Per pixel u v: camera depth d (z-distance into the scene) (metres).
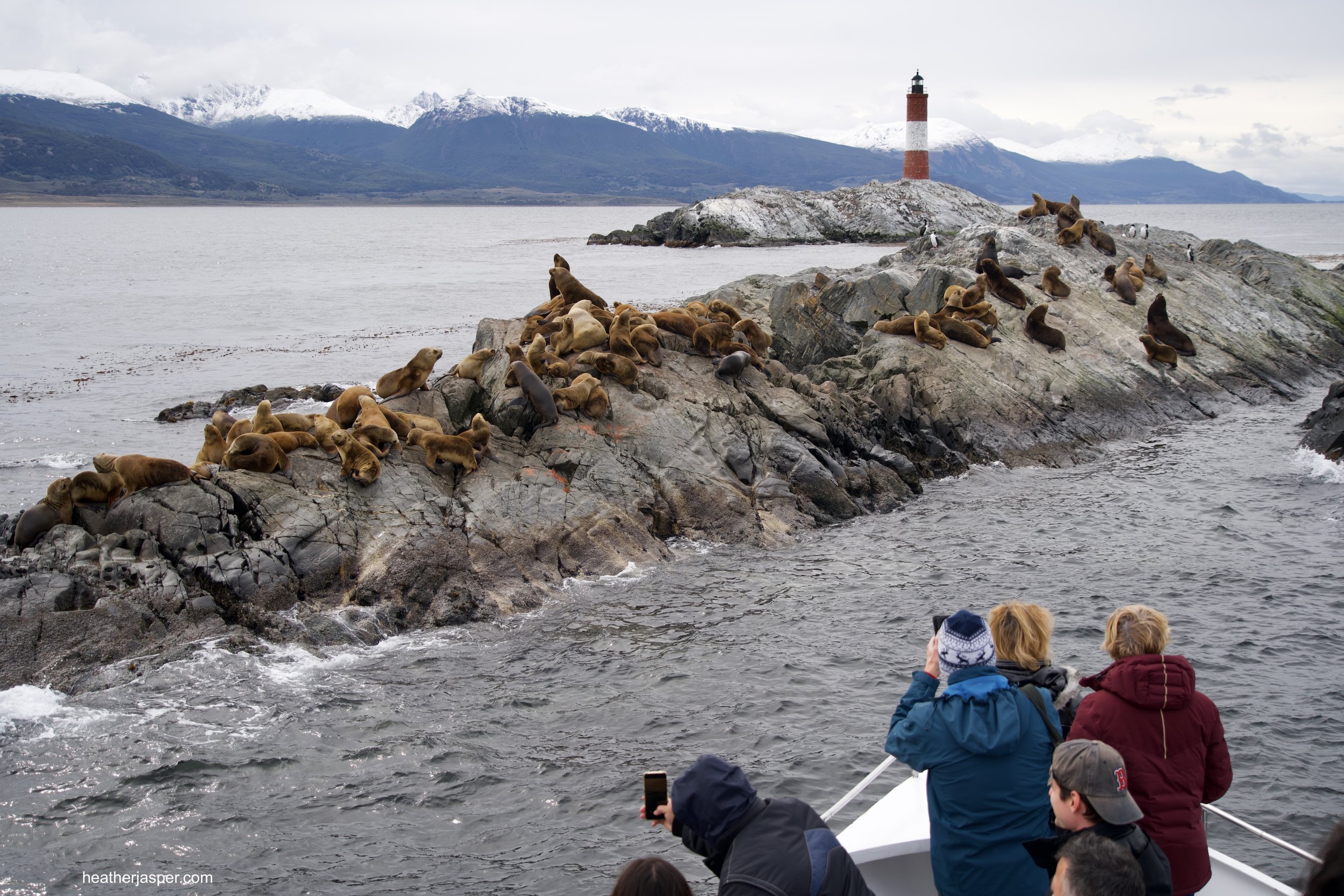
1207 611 13.86
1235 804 9.31
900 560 16.39
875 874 5.64
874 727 10.81
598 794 9.64
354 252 112.50
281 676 11.95
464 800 9.58
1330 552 16.22
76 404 29.95
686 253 95.25
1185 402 27.11
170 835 8.98
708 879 8.38
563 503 16.14
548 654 12.78
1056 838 4.19
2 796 9.49
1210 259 39.91
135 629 12.16
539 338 18.78
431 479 15.96
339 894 8.24
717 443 18.70
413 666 12.38
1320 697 11.25
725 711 11.23
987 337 25.61
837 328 27.08
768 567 16.09
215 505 13.97
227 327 47.91
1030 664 5.24
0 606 11.91
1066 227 37.03
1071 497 20.02
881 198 106.88
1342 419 22.56
